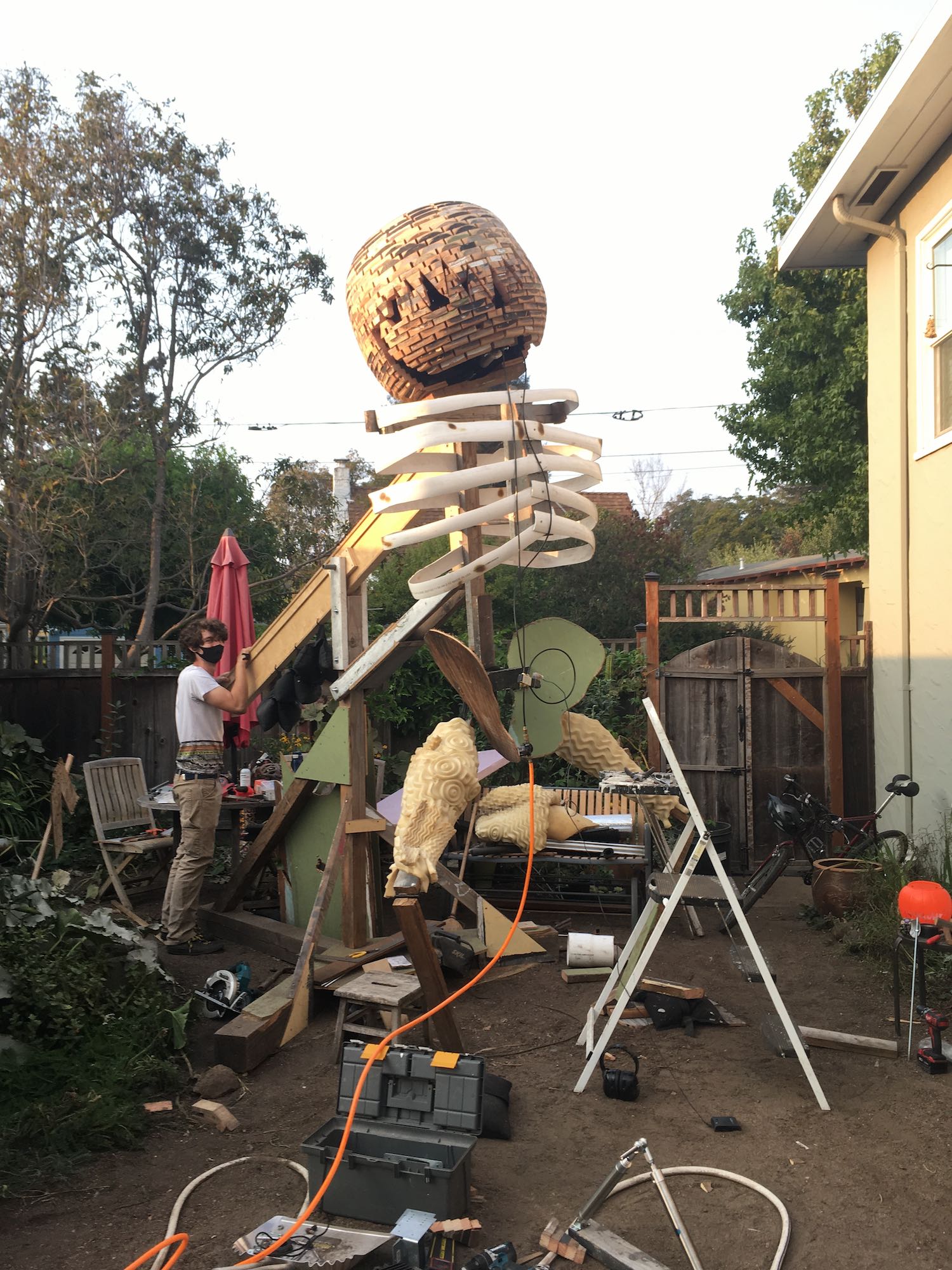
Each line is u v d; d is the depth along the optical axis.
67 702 9.78
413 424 4.67
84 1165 3.45
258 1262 2.61
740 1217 3.05
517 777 9.47
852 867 7.03
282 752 9.62
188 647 5.95
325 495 19.58
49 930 4.52
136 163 15.32
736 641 8.81
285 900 6.16
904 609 7.81
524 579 15.66
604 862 6.45
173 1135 3.72
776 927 6.83
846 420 15.09
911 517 7.80
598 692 9.93
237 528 18.72
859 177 7.63
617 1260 2.77
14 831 7.89
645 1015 4.98
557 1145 3.57
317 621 5.64
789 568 20.28
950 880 6.62
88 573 16.17
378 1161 3.01
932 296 7.48
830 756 8.60
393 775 10.12
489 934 5.77
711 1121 3.72
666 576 16.80
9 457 13.27
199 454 20.09
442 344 4.50
